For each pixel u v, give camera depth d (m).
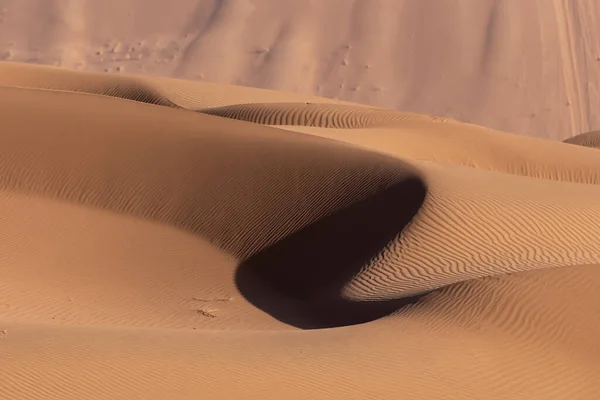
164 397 13.55
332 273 26.89
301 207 30.34
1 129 35.62
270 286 27.34
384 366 15.64
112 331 17.56
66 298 24.98
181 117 37.59
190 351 15.62
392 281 24.22
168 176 33.38
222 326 23.05
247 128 36.66
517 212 27.94
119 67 103.38
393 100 99.75
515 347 17.00
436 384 15.20
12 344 15.49
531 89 100.69
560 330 17.48
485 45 104.06
